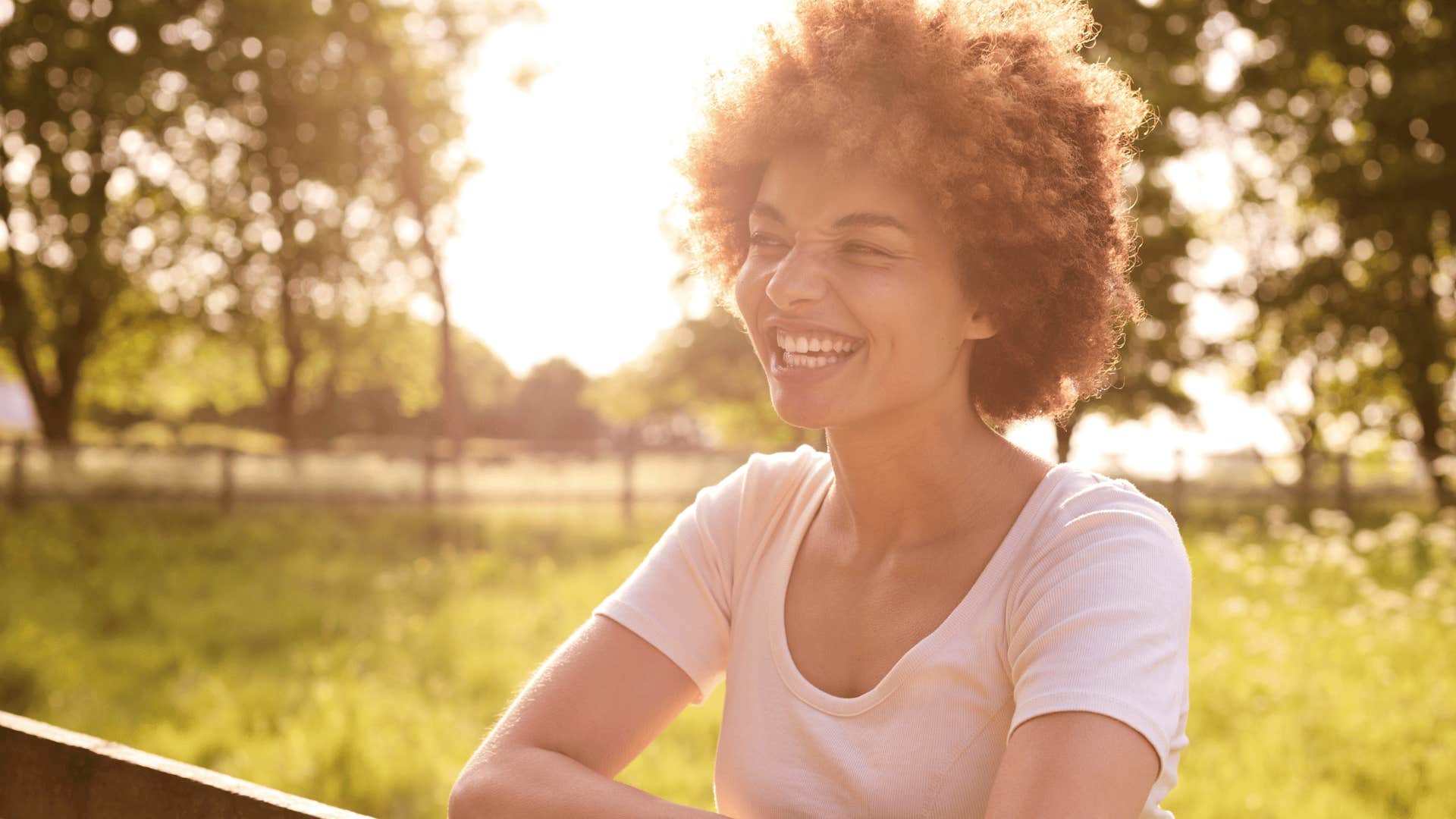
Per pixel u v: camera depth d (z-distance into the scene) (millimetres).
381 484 17719
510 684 6602
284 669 7031
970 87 1055
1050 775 912
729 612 1262
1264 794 4578
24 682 6465
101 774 1331
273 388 28609
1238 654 6988
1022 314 1149
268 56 21344
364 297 25688
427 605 9367
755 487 1276
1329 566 10242
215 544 13266
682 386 38156
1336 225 21969
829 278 1076
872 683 1088
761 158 1146
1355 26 20312
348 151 22656
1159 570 998
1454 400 21672
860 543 1153
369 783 4820
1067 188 1133
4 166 20359
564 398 63438
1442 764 4969
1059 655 958
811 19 1131
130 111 20766
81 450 16250
